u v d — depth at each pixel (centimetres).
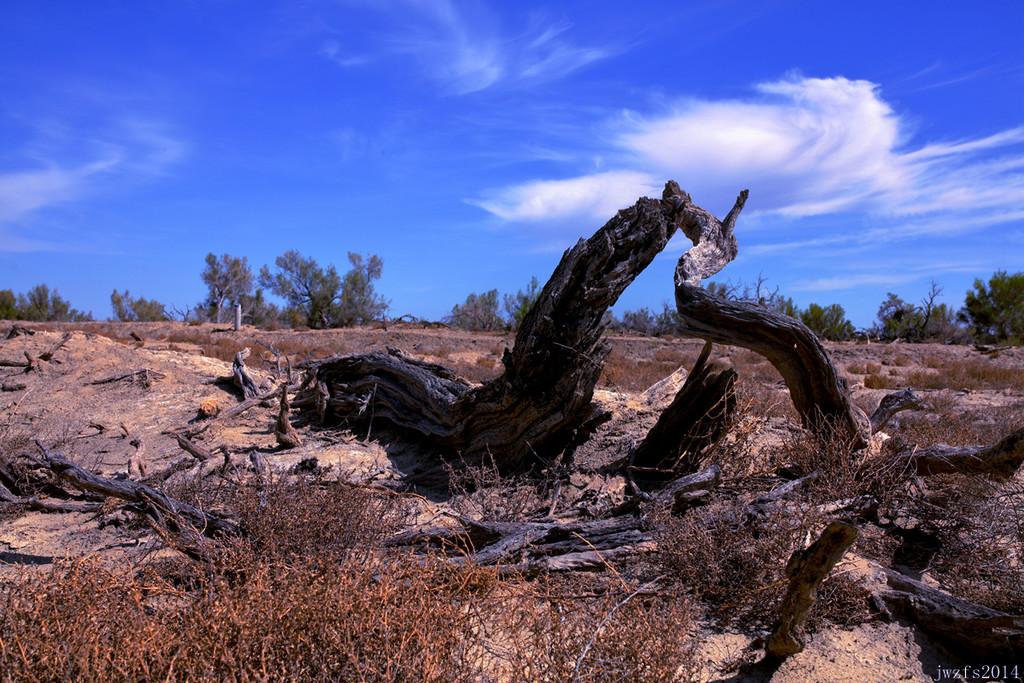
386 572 352
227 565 394
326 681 289
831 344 3456
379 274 4606
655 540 461
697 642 384
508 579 423
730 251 659
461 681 317
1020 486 548
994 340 3747
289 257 4453
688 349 3077
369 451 817
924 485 596
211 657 288
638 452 671
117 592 341
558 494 620
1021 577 454
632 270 639
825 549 338
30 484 664
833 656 390
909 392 687
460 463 720
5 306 4775
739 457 641
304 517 454
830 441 595
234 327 3794
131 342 2567
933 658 399
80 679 279
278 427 825
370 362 868
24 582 331
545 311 646
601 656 319
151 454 840
